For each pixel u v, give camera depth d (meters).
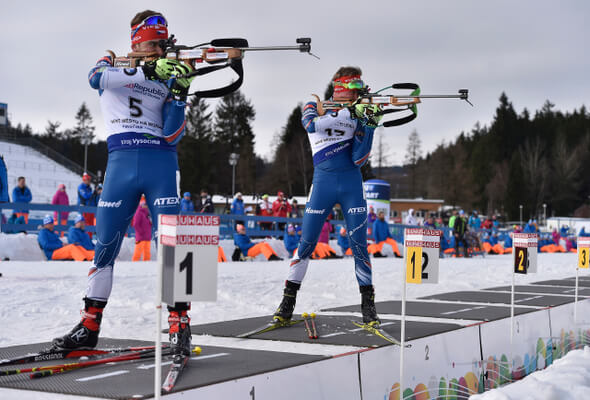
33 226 17.92
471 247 29.95
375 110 6.02
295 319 6.78
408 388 5.00
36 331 6.35
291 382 3.98
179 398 3.27
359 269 6.16
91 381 3.61
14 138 77.31
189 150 88.88
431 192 106.62
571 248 41.38
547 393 4.71
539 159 115.81
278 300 9.55
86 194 19.38
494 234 39.28
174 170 4.79
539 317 7.57
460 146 114.12
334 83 6.32
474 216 36.25
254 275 13.69
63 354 4.44
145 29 4.74
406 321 6.61
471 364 5.93
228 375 3.67
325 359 4.27
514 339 6.88
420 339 5.22
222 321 6.74
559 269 19.31
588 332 9.13
